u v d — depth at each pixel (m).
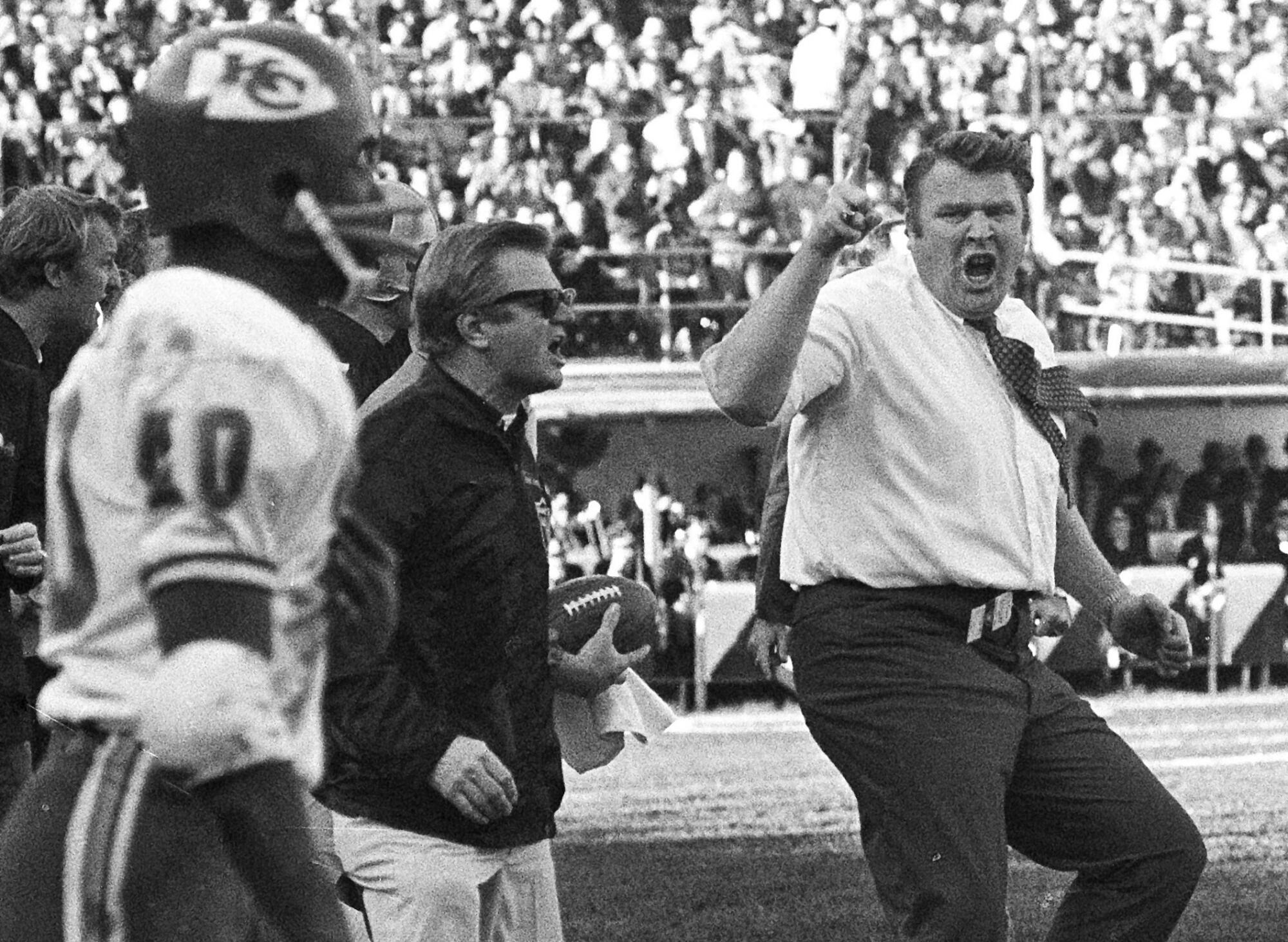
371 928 5.49
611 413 25.33
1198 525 25.28
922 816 6.14
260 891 3.16
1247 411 27.38
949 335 6.41
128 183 24.95
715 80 26.28
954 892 6.08
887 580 6.31
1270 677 25.02
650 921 10.41
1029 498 6.43
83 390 3.15
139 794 3.26
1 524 7.09
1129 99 27.67
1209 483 25.41
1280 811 14.03
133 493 3.05
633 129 26.22
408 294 6.96
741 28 27.53
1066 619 7.57
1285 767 16.38
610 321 25.98
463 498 5.38
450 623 5.40
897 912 6.21
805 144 26.28
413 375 5.64
